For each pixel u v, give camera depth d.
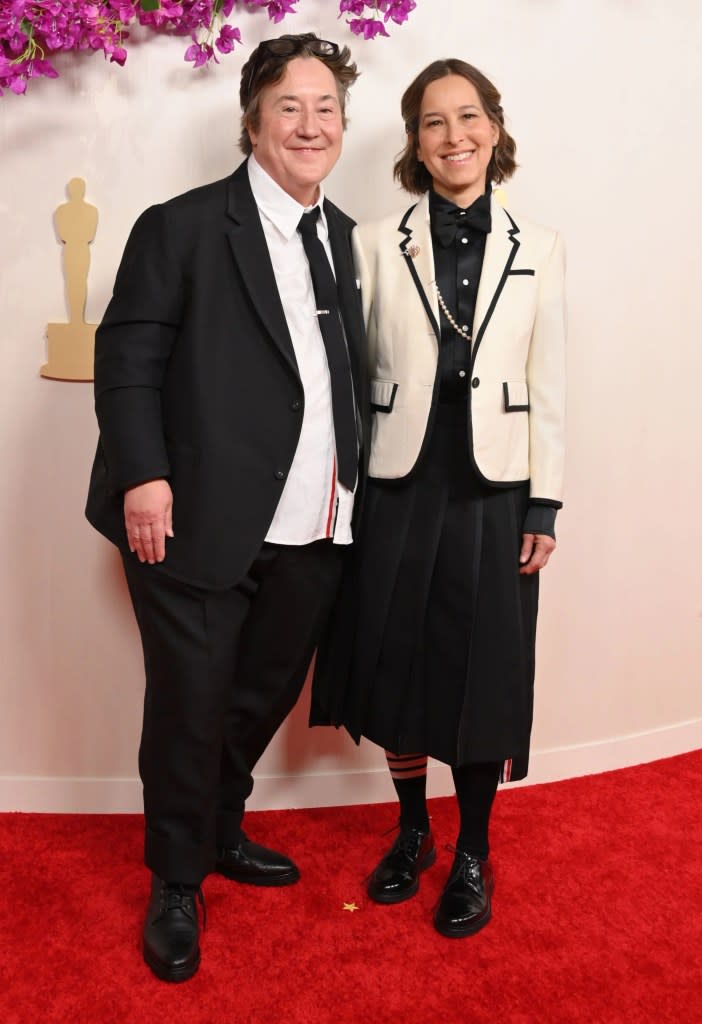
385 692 1.91
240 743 1.97
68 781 2.34
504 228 1.85
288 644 1.92
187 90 2.10
